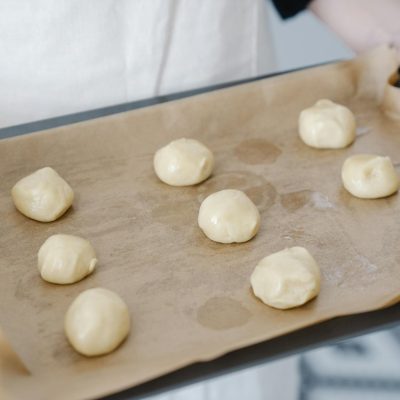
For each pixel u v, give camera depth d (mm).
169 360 531
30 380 521
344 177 705
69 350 566
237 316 590
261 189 712
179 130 753
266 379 749
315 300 603
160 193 708
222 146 756
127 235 666
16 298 608
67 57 711
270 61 844
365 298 599
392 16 816
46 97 730
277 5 836
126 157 736
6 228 672
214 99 756
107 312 566
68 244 626
